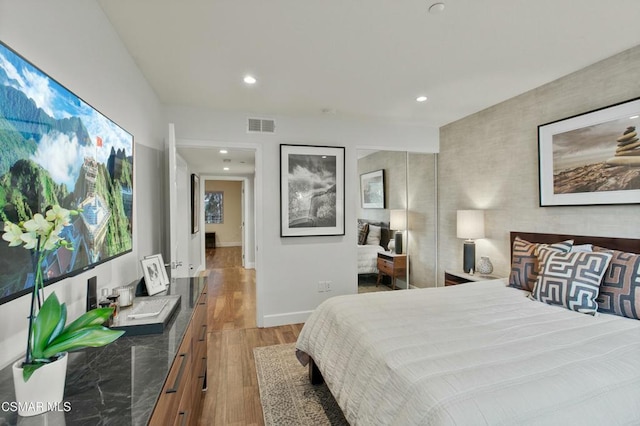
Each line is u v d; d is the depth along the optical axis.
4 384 0.87
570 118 2.55
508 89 2.90
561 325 1.74
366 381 1.45
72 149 1.24
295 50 2.18
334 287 3.80
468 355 1.38
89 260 1.38
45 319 0.83
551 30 1.96
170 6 1.67
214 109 3.37
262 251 3.55
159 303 1.62
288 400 2.14
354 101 3.18
